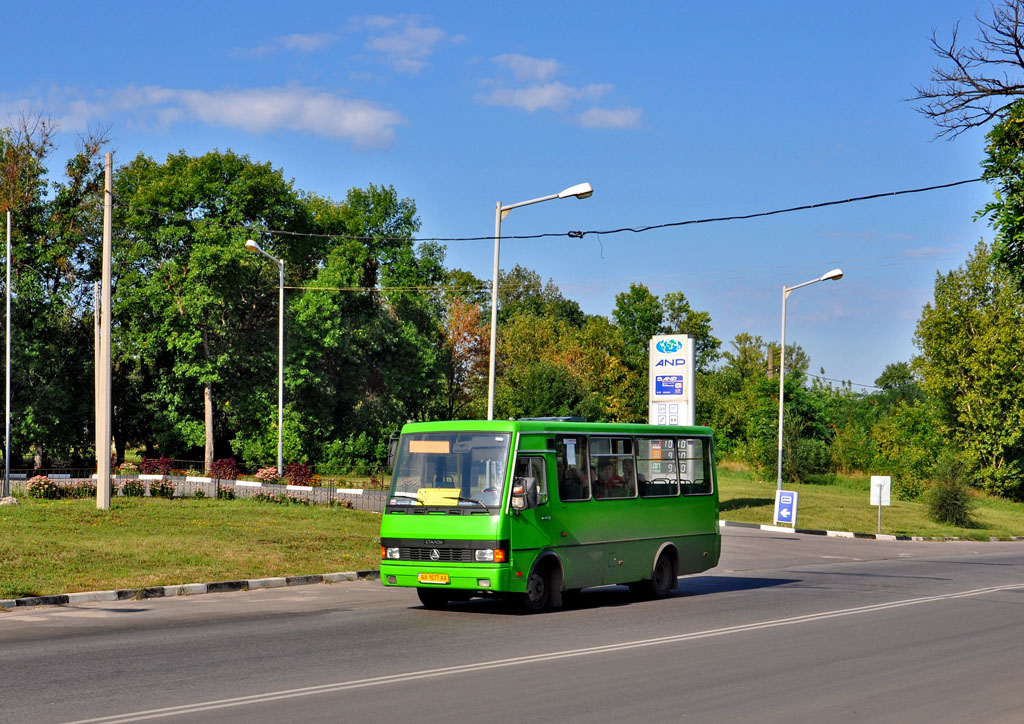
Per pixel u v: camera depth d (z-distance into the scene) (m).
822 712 8.83
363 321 63.88
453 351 76.88
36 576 17.33
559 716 8.52
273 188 57.03
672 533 18.72
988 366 61.31
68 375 57.03
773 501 47.06
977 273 62.44
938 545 35.84
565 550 16.20
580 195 25.95
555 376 53.59
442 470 15.70
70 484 33.88
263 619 14.57
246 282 54.84
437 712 8.61
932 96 20.17
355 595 17.73
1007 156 19.73
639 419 78.81
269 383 57.09
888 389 126.94
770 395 65.06
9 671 10.31
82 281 58.53
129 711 8.48
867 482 61.66
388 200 68.44
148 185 56.50
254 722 8.15
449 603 16.98
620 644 12.51
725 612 16.00
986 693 9.73
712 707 8.95
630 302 90.75
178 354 55.66
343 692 9.38
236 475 47.81
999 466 61.78
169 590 17.19
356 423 60.62
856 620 15.10
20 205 56.22
